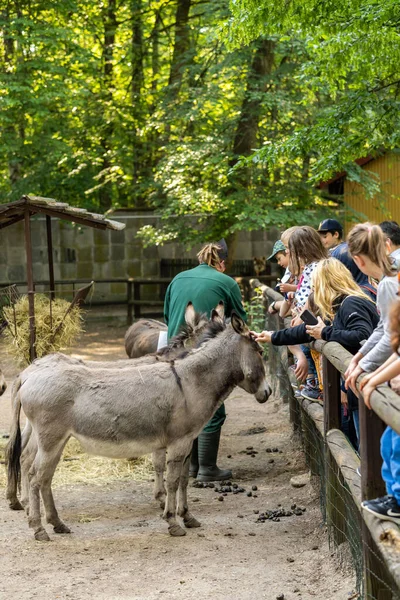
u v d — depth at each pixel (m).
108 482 7.33
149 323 8.84
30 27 19.20
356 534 4.60
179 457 5.89
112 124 19.66
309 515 6.21
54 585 4.84
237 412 10.54
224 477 7.49
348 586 4.59
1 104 18.48
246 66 15.76
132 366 6.07
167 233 17.95
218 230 17.25
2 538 5.78
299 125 15.40
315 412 5.98
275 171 16.31
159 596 4.64
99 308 21.94
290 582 4.84
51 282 9.23
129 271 22.08
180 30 19.81
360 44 8.70
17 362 8.66
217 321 6.30
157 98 19.88
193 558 5.32
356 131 9.62
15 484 6.46
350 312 4.99
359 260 4.41
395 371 3.29
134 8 21.44
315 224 15.85
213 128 17.12
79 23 22.12
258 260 20.25
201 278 7.47
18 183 21.12
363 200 17.47
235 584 4.82
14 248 21.55
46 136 20.42
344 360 4.34
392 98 9.38
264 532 5.87
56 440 5.80
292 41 14.48
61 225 21.66
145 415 5.81
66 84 20.05
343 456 4.61
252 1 8.67
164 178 16.73
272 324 11.55
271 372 11.69
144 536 5.83
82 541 5.71
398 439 3.41
